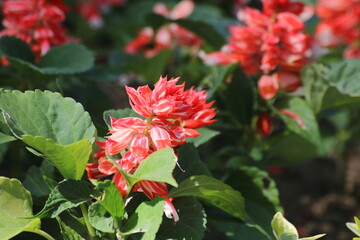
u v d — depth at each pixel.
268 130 0.94
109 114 0.79
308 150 1.00
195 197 0.79
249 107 0.94
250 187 0.88
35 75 0.93
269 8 0.93
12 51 0.91
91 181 0.77
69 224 0.80
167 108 0.73
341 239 1.13
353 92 0.93
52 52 0.93
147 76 1.12
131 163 0.74
